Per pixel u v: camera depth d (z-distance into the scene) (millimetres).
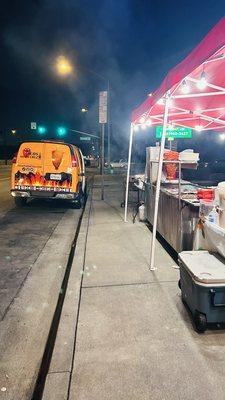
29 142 10312
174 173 6992
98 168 49500
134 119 7625
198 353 2906
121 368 2717
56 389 2488
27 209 11102
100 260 5410
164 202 6059
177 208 5137
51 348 3160
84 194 12672
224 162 24312
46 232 7887
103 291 4207
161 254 5680
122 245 6258
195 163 6188
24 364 2951
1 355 3082
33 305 4094
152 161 7180
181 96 4605
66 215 10109
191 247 4820
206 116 7020
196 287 3154
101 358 2855
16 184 10477
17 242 6984
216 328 3330
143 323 3422
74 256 5660
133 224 8102
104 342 3094
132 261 5340
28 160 10344
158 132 13633
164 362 2785
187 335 3197
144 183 8453
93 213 9859
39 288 4613
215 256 3719
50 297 4328
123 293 4145
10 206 11672
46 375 2680
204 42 2883
